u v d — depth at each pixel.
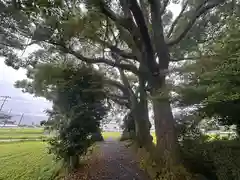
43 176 9.05
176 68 6.93
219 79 4.32
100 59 9.55
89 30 7.79
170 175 6.48
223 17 6.79
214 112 5.69
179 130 7.27
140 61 8.88
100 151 13.91
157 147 7.70
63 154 8.82
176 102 6.62
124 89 14.47
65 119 9.12
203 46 7.38
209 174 5.64
